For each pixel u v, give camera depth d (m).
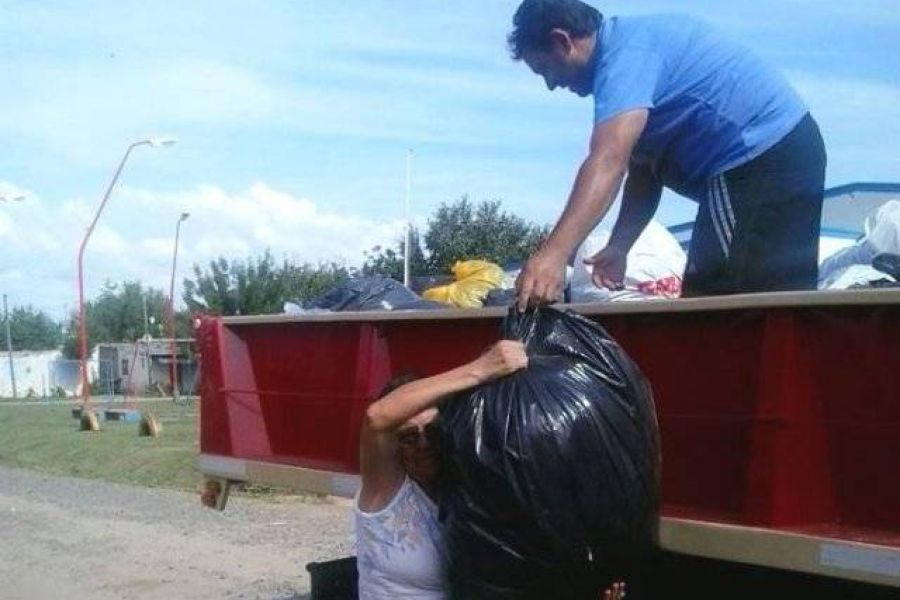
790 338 3.35
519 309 3.76
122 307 67.31
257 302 36.91
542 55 4.27
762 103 4.17
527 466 3.36
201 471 5.76
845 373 3.27
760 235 4.19
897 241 4.66
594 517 3.38
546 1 4.17
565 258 3.79
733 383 3.55
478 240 25.12
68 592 9.59
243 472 5.46
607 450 3.39
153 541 11.67
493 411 3.45
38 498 15.89
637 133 3.99
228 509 13.40
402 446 3.85
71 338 70.25
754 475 3.43
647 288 4.78
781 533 3.29
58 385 63.03
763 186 4.18
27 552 11.43
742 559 3.39
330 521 12.45
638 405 3.50
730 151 4.18
